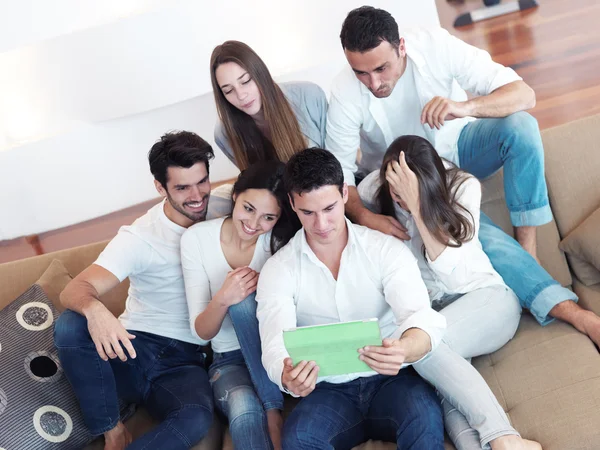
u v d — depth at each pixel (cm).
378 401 199
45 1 356
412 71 237
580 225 233
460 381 192
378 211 237
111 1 365
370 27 214
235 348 228
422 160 209
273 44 373
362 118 245
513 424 193
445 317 209
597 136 243
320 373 186
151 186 396
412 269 204
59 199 387
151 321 229
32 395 212
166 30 361
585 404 187
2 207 384
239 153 258
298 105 261
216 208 238
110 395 215
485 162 242
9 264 250
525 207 232
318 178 191
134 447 202
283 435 194
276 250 221
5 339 220
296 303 212
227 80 239
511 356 212
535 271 219
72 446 213
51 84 371
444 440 196
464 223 211
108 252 223
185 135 220
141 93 372
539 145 227
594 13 431
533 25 440
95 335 205
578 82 373
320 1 367
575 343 206
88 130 379
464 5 491
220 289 211
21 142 380
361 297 208
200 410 209
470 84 239
